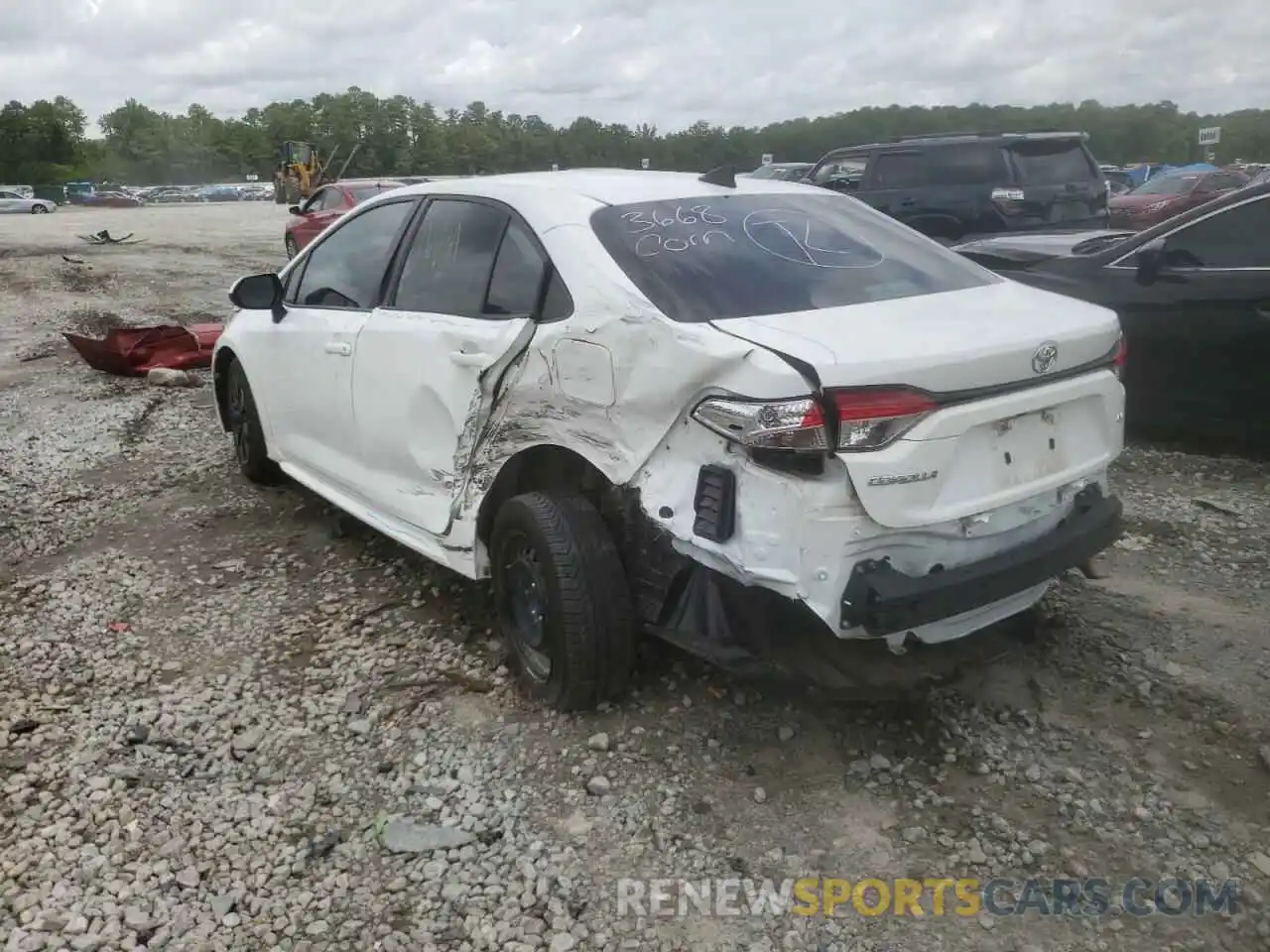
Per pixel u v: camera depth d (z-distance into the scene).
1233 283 6.04
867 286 3.55
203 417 7.96
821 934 2.72
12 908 2.84
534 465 3.93
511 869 2.97
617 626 3.50
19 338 12.09
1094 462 3.43
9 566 5.17
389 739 3.60
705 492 3.08
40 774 3.43
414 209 4.56
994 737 3.49
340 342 4.70
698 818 3.15
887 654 3.22
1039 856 2.97
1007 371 3.08
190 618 4.54
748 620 3.16
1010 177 11.45
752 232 3.75
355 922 2.79
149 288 16.98
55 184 88.69
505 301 3.83
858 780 3.30
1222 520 5.29
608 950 2.68
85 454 7.00
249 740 3.60
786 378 2.87
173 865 3.01
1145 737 3.47
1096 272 6.64
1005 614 3.43
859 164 12.29
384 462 4.52
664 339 3.17
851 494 2.89
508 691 3.86
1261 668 3.84
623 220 3.70
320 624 4.45
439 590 4.72
